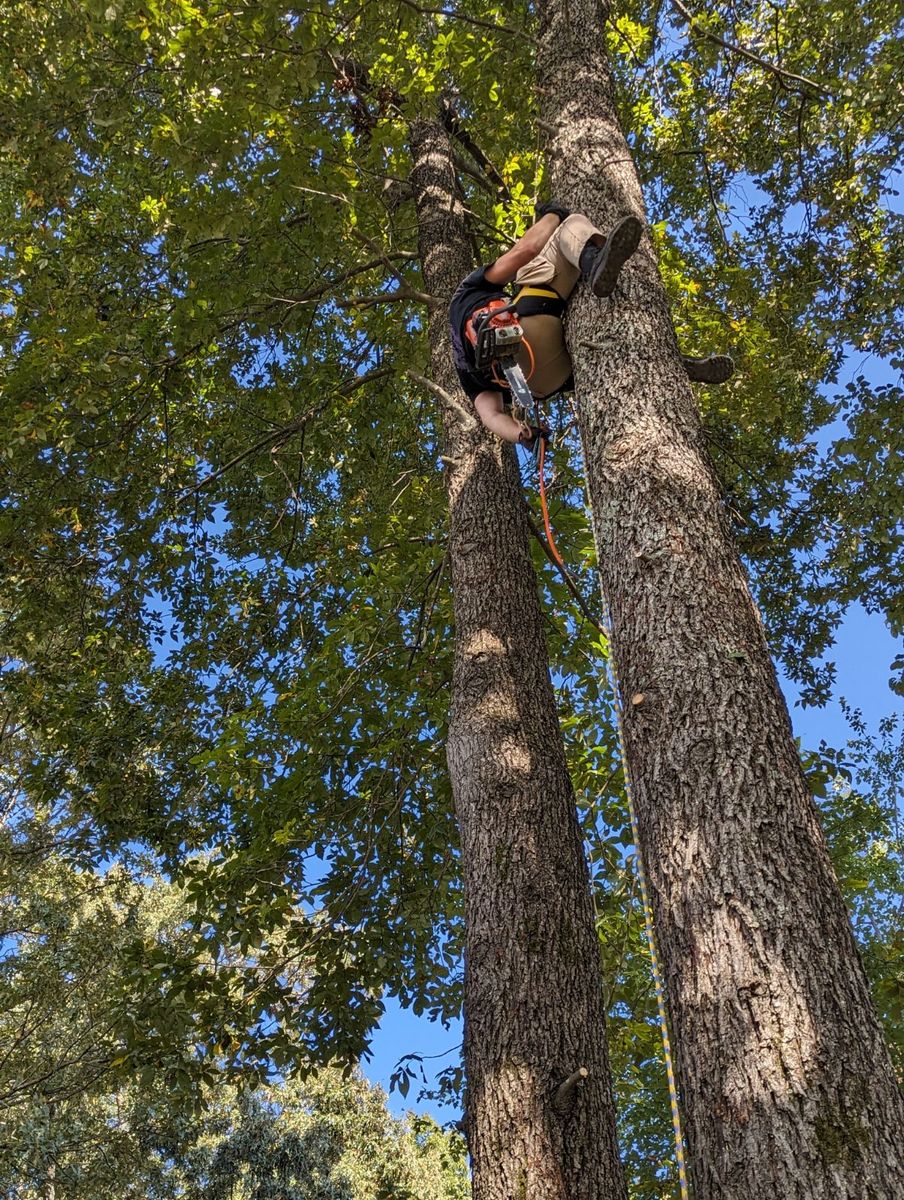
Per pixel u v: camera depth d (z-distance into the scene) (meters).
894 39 7.16
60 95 7.42
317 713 7.32
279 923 7.52
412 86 6.13
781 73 7.49
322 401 8.31
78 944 12.47
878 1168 1.96
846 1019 2.18
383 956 7.43
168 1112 13.50
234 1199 17.09
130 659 9.27
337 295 8.08
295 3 5.56
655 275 3.90
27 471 8.08
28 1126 11.59
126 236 8.66
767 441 9.58
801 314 9.12
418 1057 6.95
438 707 7.66
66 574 8.77
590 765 7.26
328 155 6.43
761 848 2.44
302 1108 19.69
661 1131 10.12
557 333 3.96
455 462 5.90
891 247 8.28
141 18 5.52
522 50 7.20
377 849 7.91
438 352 6.44
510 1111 3.68
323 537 9.60
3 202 8.24
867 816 9.26
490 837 4.45
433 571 7.71
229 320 8.42
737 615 2.95
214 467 9.48
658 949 2.58
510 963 4.05
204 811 9.03
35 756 10.42
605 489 3.37
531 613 5.33
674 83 8.98
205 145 6.11
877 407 7.77
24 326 8.02
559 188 4.32
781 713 2.77
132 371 7.90
